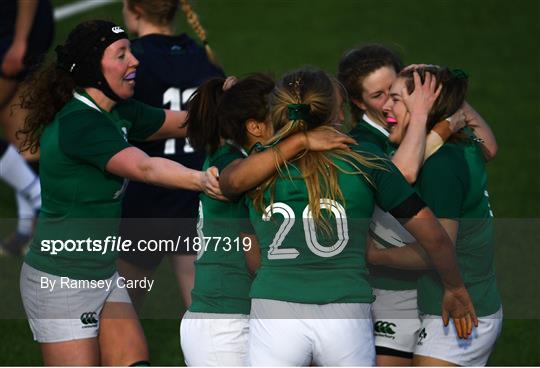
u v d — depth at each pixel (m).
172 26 18.77
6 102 25.08
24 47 24.69
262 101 13.95
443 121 14.08
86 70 14.31
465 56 44.00
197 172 13.88
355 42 45.44
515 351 20.03
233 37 45.75
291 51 44.03
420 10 50.34
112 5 49.50
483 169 14.29
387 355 15.41
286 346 13.06
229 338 14.41
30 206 24.66
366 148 13.31
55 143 14.16
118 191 14.52
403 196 13.02
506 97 39.03
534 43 45.66
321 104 13.13
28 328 20.41
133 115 15.99
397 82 14.38
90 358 14.64
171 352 19.83
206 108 14.45
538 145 34.00
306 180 13.05
